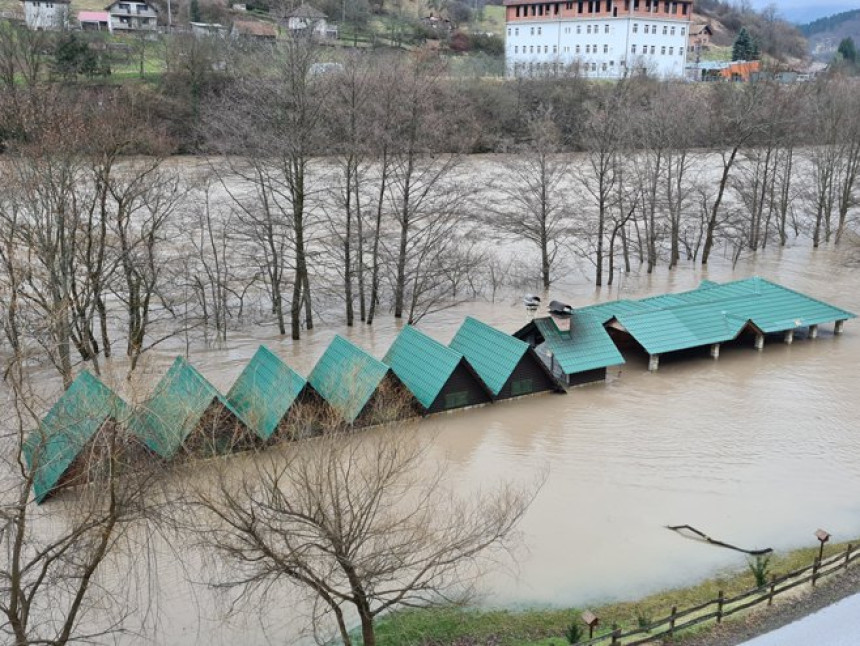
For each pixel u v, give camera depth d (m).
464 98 85.38
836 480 29.66
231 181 67.06
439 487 28.47
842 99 78.06
